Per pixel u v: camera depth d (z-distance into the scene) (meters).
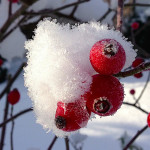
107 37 0.13
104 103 0.11
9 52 0.34
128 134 0.57
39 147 0.55
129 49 0.13
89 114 0.12
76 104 0.11
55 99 0.12
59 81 0.11
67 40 0.12
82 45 0.12
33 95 0.12
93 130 0.61
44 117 0.12
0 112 0.63
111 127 0.61
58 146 0.55
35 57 0.12
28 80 0.12
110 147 0.54
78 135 0.41
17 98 0.31
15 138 0.59
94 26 0.13
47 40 0.12
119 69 0.11
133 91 0.43
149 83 0.76
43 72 0.11
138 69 0.12
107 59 0.11
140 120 0.62
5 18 0.31
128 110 0.65
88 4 0.34
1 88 0.85
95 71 0.12
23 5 0.24
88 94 0.11
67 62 0.11
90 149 0.53
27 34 0.33
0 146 0.32
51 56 0.11
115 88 0.11
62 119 0.11
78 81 0.11
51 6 0.32
